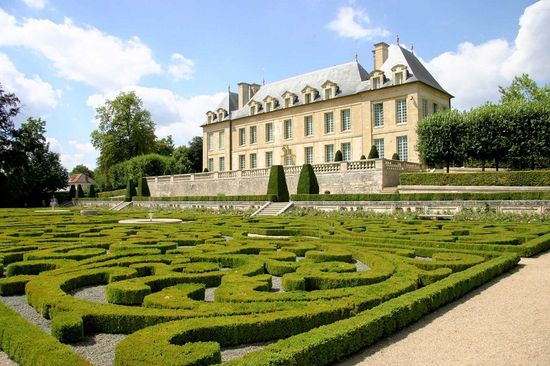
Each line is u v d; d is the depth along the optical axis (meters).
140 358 4.15
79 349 5.24
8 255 10.91
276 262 9.53
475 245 12.04
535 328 6.08
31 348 4.48
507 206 23.33
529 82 51.41
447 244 12.22
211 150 67.50
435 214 25.89
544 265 10.80
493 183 30.28
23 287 8.13
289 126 56.03
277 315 5.53
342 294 6.64
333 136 50.81
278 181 35.25
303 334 4.88
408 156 43.72
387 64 47.47
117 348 4.38
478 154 36.19
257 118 59.91
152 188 59.31
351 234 14.95
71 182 119.44
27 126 68.94
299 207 32.44
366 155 47.34
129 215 29.14
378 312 5.80
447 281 7.71
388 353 5.25
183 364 4.02
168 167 70.25
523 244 12.27
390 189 35.03
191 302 6.08
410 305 6.26
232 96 67.56
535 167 38.81
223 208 38.25
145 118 76.12
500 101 52.91
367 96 47.38
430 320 6.54
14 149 56.16
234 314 5.70
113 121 73.75
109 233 16.06
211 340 5.13
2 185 57.25
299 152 54.38
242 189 46.44
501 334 5.86
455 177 31.88
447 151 37.12
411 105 43.75
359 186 36.81
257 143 59.88
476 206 24.48
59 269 8.71
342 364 4.94
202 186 51.44
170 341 4.64
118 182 71.19
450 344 5.53
